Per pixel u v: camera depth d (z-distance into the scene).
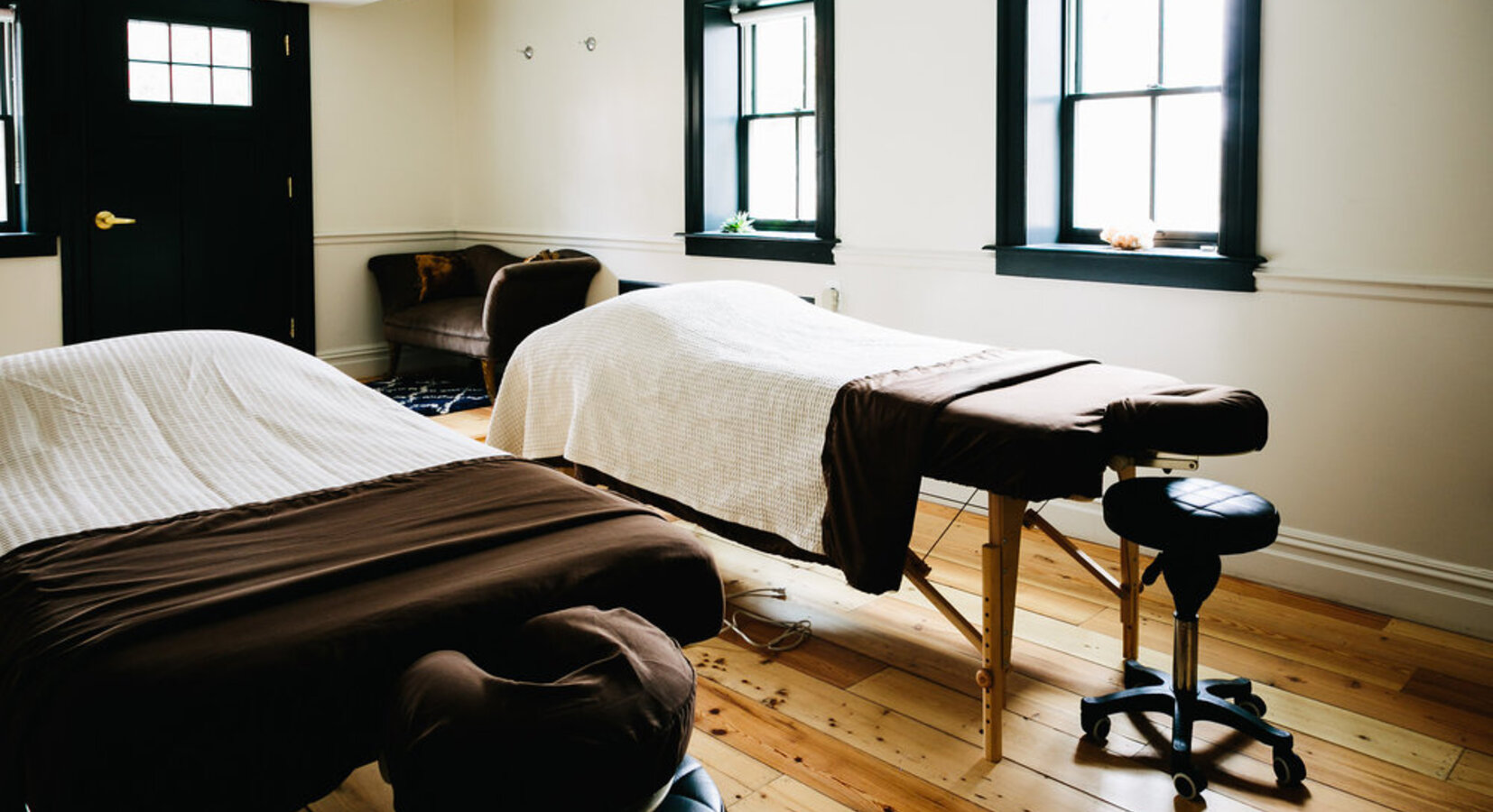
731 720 2.61
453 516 2.07
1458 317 3.03
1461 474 3.07
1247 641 3.04
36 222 5.25
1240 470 3.50
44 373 2.67
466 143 6.79
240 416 2.67
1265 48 3.28
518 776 1.27
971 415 2.37
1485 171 2.94
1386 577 3.22
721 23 5.24
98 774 1.40
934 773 2.37
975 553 3.74
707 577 1.99
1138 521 2.27
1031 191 3.96
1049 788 2.31
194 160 5.76
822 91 4.55
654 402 3.07
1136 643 2.87
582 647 1.51
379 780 2.29
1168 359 3.62
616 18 5.62
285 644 1.54
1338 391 3.26
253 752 1.47
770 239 4.92
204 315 5.90
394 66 6.49
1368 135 3.12
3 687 1.55
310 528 2.02
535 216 6.36
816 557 2.67
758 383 2.84
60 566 1.83
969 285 4.16
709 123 5.27
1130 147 3.90
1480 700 2.69
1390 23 3.04
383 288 6.41
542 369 3.41
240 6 5.83
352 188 6.40
